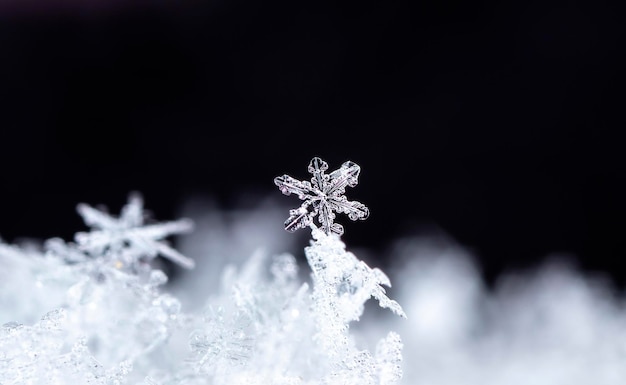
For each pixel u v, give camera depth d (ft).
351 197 0.63
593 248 0.61
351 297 0.15
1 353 0.15
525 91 0.63
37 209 0.61
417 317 0.30
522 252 0.62
